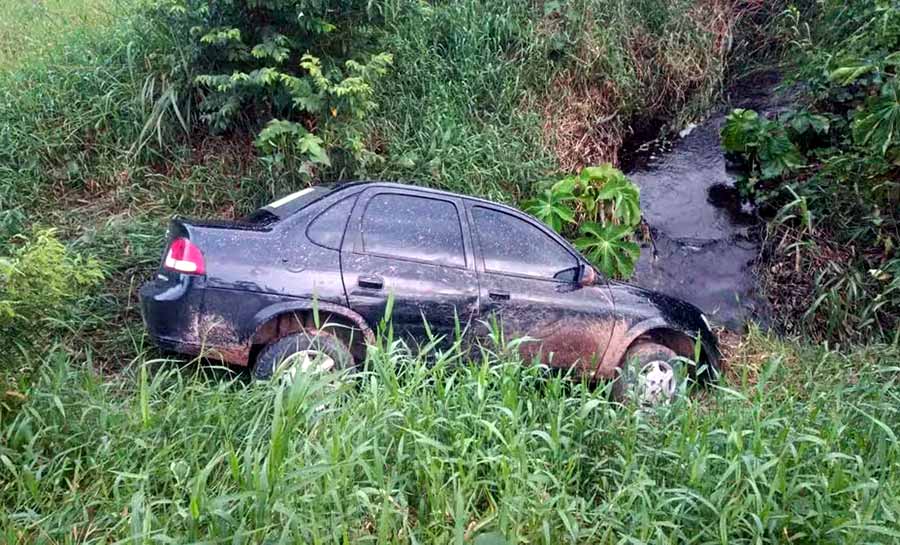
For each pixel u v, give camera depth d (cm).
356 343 475
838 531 324
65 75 745
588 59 932
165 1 685
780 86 929
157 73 729
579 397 423
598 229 735
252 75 662
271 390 378
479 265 504
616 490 359
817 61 880
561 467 362
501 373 405
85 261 575
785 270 786
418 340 486
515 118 852
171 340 448
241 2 664
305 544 283
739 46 1086
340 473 308
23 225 637
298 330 468
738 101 1013
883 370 509
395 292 475
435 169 752
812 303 752
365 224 485
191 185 696
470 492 333
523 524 320
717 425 400
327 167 712
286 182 702
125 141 718
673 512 330
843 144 827
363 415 353
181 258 449
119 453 345
